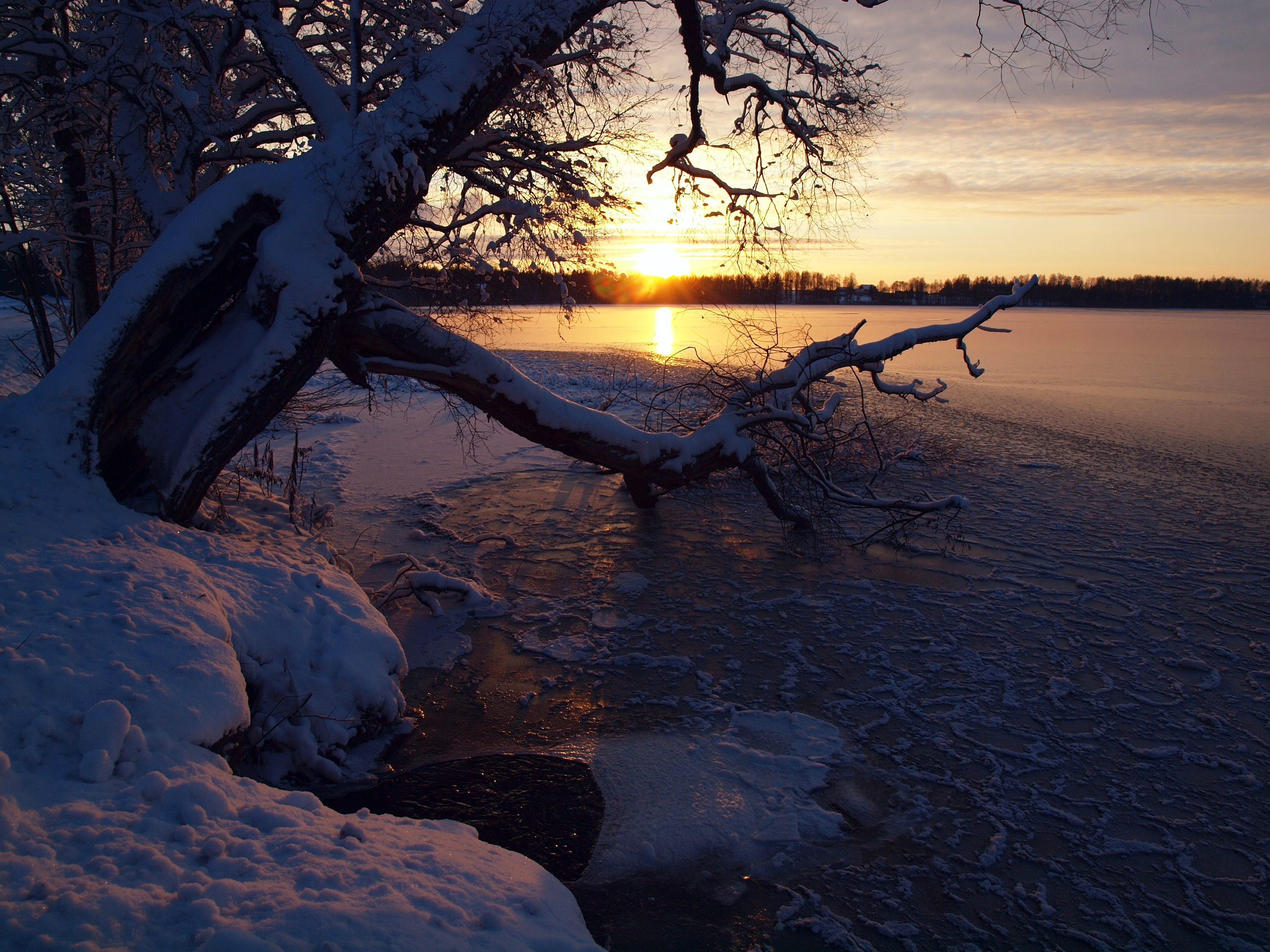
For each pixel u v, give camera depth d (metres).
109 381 5.44
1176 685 6.52
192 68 7.23
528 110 8.45
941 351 37.03
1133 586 8.70
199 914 2.45
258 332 5.96
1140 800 5.01
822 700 6.23
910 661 6.92
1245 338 46.75
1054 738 5.73
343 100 7.36
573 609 7.92
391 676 5.59
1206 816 4.86
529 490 12.22
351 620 5.58
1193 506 11.87
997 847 4.54
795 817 4.72
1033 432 17.55
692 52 7.04
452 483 12.38
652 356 29.45
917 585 8.74
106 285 9.67
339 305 6.05
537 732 5.67
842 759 5.39
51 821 2.82
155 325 5.68
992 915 4.01
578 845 4.43
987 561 9.52
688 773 5.15
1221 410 20.67
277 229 5.89
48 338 9.02
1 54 7.67
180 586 4.55
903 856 4.44
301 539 6.92
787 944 3.77
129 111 7.38
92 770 3.11
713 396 9.58
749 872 4.26
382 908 2.63
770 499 9.88
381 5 7.61
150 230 7.42
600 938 3.77
